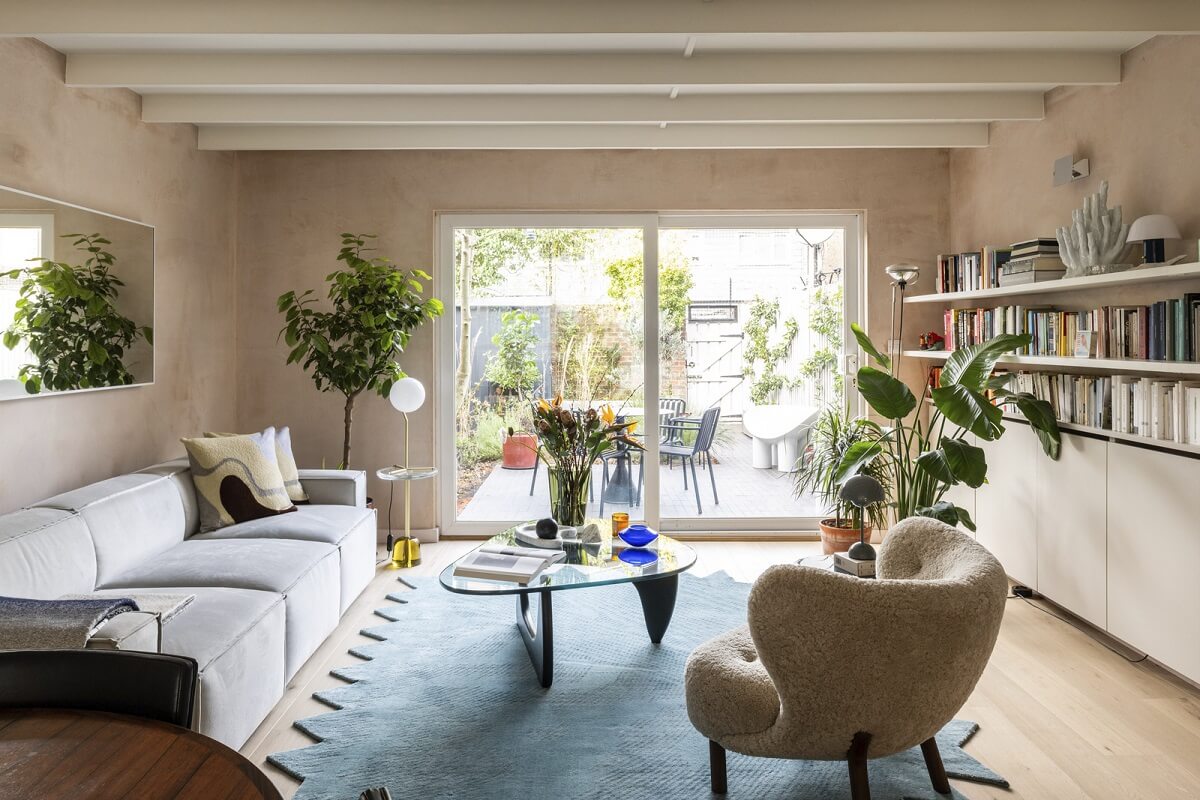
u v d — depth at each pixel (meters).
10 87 3.09
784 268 5.31
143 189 4.04
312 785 2.33
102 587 2.89
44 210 3.23
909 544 2.33
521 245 5.27
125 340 3.80
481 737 2.62
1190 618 2.88
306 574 3.17
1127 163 3.49
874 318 5.16
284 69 3.51
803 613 1.85
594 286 5.27
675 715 2.78
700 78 3.54
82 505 2.96
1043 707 2.86
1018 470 4.03
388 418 5.16
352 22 2.96
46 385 3.23
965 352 3.94
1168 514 2.98
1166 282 3.27
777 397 5.34
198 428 4.64
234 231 5.09
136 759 1.14
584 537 3.48
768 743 2.05
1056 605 3.94
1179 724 2.73
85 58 3.45
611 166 5.10
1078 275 3.48
